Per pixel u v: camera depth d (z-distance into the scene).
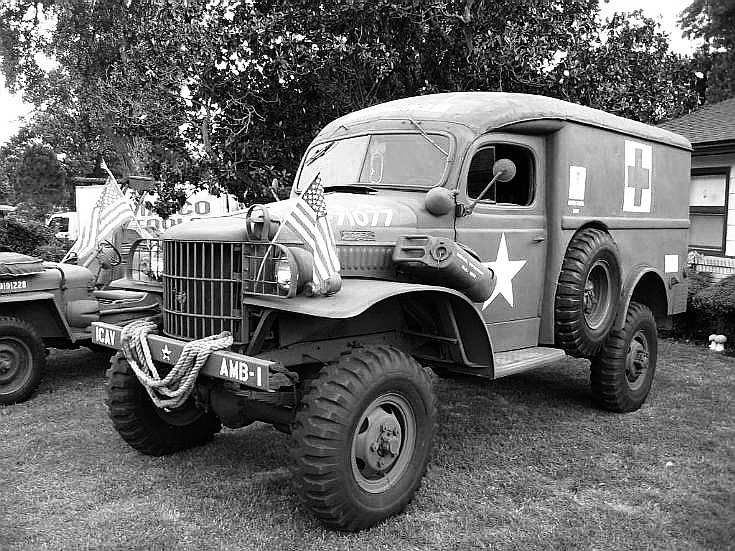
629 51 9.98
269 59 8.82
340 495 3.38
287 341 3.78
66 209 33.94
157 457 4.60
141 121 8.84
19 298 6.07
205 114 8.91
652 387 6.60
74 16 21.50
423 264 3.88
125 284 4.55
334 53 8.66
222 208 9.69
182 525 3.61
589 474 4.40
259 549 3.37
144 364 3.92
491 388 6.50
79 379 6.79
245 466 4.45
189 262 3.81
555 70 9.27
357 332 4.07
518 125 4.77
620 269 5.52
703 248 10.63
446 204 4.18
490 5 8.99
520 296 4.91
